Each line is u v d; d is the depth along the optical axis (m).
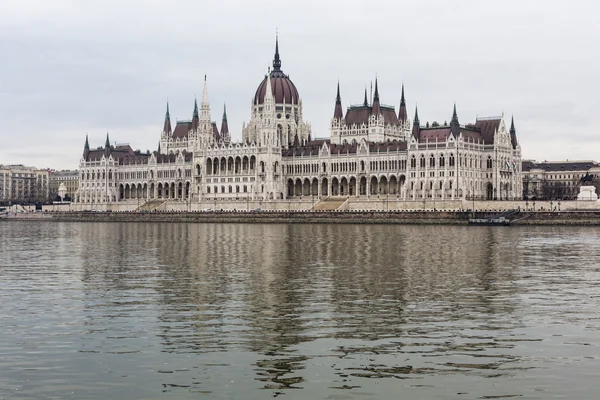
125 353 51.31
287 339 55.09
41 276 92.38
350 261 108.69
